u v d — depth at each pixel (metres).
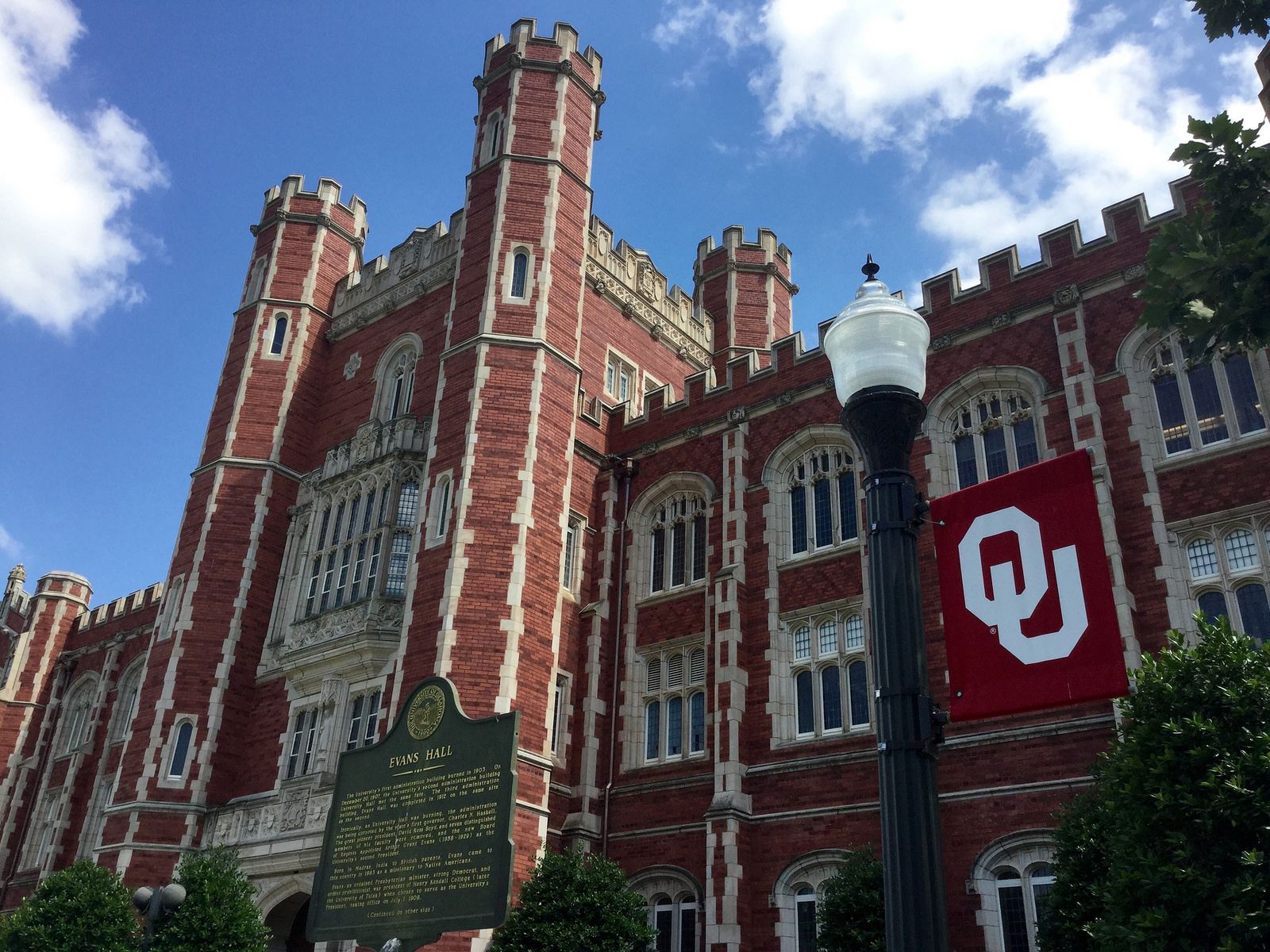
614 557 26.55
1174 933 10.55
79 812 34.91
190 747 26.33
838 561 22.55
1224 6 10.53
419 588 23.61
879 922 16.48
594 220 31.20
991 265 22.73
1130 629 17.52
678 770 22.95
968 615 8.69
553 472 25.05
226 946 20.38
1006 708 8.23
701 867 21.39
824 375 24.48
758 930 20.08
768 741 21.69
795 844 20.33
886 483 7.80
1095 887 11.88
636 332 32.03
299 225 33.88
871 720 20.77
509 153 28.45
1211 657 11.67
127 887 24.39
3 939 21.19
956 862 18.20
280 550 29.48
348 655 24.72
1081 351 20.27
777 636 22.64
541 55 30.08
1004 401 21.64
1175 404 19.52
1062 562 8.32
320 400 31.80
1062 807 16.09
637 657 25.08
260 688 27.42
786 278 36.94
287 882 22.77
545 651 23.20
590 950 18.20
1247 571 17.64
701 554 25.44
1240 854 10.60
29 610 42.19
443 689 15.55
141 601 38.34
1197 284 9.96
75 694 39.00
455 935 19.25
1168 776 11.21
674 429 27.11
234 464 29.92
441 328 28.86
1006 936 17.45
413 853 14.61
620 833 23.02
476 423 24.69
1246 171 10.29
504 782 14.05
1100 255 21.16
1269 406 18.30
